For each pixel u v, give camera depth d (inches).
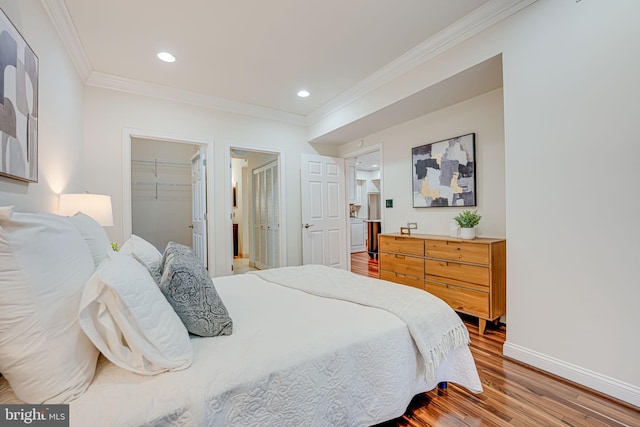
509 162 81.0
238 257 281.0
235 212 284.7
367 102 133.3
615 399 63.1
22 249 30.5
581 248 68.4
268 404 37.7
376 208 378.9
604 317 65.2
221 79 125.1
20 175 57.1
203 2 79.1
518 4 78.3
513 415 58.8
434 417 58.3
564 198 71.0
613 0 63.6
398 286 73.8
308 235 173.8
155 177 209.5
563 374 71.1
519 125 78.8
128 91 126.6
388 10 83.8
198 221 159.6
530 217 77.0
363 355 47.5
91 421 28.8
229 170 152.3
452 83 102.3
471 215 107.7
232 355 40.1
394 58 110.5
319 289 72.7
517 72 79.0
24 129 59.1
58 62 84.3
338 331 48.3
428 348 54.2
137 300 35.8
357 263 239.8
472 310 101.0
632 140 61.4
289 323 51.4
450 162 124.6
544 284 74.7
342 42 99.4
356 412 46.2
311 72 120.0
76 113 105.3
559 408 60.8
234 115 154.0
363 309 58.7
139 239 74.4
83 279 36.6
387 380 49.7
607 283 64.8
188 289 45.4
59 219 40.8
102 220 88.4
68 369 31.5
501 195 108.8
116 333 34.8
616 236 63.5
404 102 119.2
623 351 62.6
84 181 116.4
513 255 80.7
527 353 78.1
